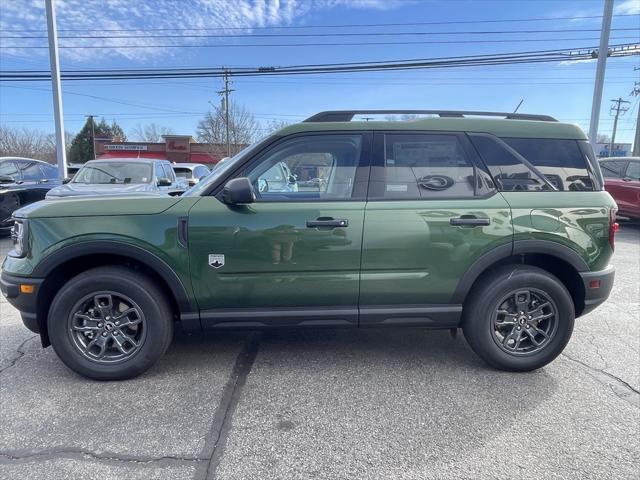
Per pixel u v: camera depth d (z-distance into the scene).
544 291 3.48
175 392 3.25
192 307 3.35
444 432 2.77
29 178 9.95
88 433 2.75
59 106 13.65
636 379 3.47
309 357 3.84
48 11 13.15
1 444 2.64
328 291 3.38
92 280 3.23
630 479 2.36
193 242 3.25
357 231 3.31
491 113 3.70
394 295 3.42
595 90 16.47
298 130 3.46
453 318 3.51
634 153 32.16
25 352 3.93
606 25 15.95
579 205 3.49
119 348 3.37
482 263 3.41
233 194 3.12
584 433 2.76
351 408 3.04
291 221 3.28
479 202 3.42
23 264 3.24
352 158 3.47
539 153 3.56
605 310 5.12
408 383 3.39
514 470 2.43
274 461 2.51
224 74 19.55
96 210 3.25
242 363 3.72
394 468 2.45
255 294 3.34
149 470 2.43
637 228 11.37
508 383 3.40
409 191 3.43
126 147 51.34
